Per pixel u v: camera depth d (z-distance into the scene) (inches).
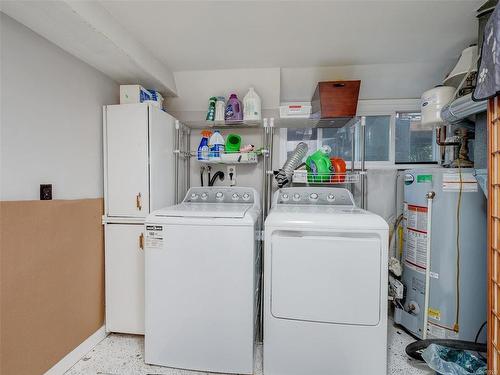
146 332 61.1
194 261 58.6
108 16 56.2
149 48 72.1
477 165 61.2
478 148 60.9
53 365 56.7
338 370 55.2
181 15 57.7
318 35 66.1
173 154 84.3
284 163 93.9
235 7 55.1
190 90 90.8
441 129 79.2
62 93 60.3
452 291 65.7
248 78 86.7
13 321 48.6
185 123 88.8
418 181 72.2
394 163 94.9
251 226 56.9
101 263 71.6
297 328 56.1
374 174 92.5
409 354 62.7
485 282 64.0
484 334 64.2
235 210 63.2
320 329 55.3
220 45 70.9
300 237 55.9
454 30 63.8
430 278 68.9
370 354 54.2
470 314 64.7
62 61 60.3
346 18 59.0
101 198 71.6
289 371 56.7
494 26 39.4
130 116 70.3
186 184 94.3
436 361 56.3
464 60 63.6
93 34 54.6
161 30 63.5
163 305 60.0
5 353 47.3
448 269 66.1
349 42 69.5
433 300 68.3
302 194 78.2
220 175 94.6
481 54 43.4
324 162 77.9
